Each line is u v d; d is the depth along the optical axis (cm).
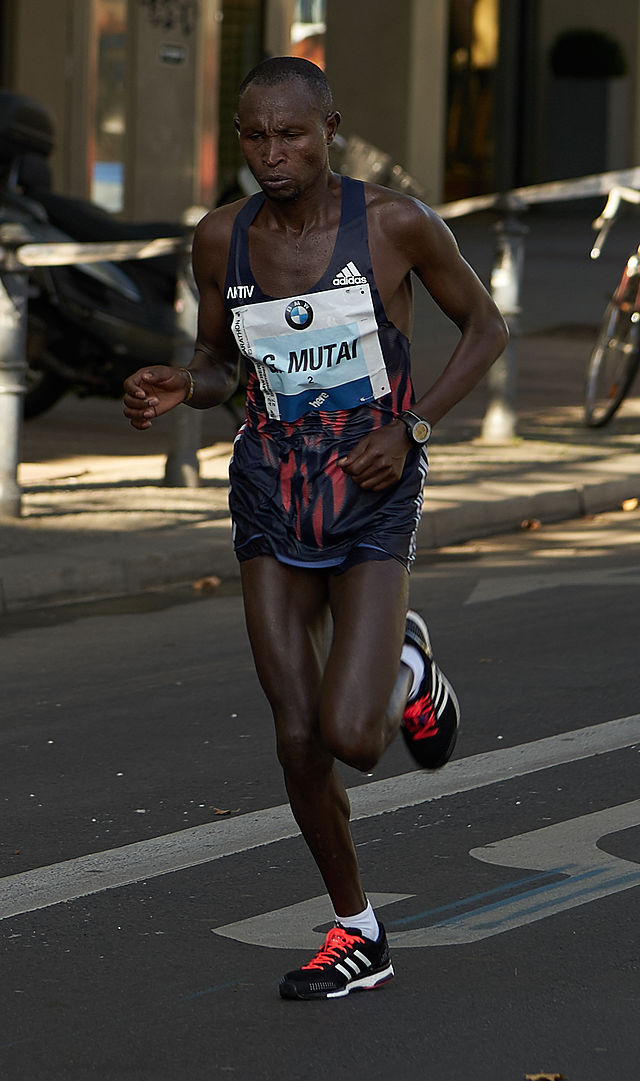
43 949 1140
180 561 2292
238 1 6631
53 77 5784
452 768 1504
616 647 1903
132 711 1698
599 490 2788
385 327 1023
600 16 8675
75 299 2845
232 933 1165
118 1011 1047
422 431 1012
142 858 1304
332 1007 1048
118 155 5781
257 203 1028
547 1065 970
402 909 1196
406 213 1012
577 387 3819
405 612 1014
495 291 3147
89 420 3434
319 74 1000
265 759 1548
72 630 2036
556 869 1266
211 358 1078
